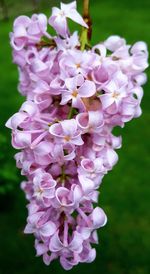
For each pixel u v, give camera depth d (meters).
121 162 1.02
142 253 0.81
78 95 0.23
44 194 0.23
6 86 1.28
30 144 0.23
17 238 0.84
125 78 0.24
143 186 0.96
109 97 0.23
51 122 0.24
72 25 0.86
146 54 0.27
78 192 0.23
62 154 0.23
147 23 1.64
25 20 0.27
